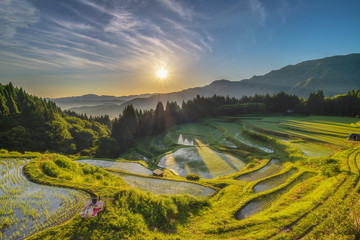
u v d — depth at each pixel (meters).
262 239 11.70
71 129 80.75
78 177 21.05
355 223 10.46
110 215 12.25
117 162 43.53
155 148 62.06
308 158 32.25
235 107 115.50
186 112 119.50
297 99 111.06
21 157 25.62
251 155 42.31
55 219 11.74
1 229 10.84
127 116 79.62
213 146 53.94
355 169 22.78
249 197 20.86
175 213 15.42
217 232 13.11
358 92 97.38
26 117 64.56
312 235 11.62
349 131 49.25
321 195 17.09
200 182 28.64
